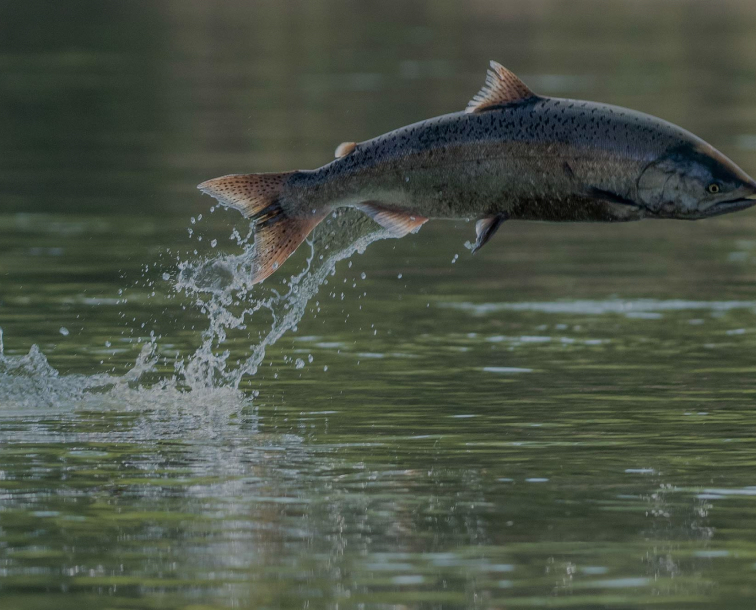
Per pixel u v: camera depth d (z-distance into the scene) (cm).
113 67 16238
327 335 5303
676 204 3459
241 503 3381
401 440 3931
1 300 5803
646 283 6250
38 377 4597
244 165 9456
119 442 3919
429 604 2792
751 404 4297
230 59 17638
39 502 3391
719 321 5481
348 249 4541
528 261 6825
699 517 3278
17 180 9012
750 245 7219
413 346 5109
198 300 5791
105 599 2814
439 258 6925
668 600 2809
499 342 5166
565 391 4469
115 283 6150
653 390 4472
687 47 18712
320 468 3666
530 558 3025
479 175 3588
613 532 3184
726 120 11319
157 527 3212
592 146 3497
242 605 2784
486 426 4069
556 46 18925
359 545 3102
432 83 14362
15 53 17862
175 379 4659
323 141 10462
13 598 2822
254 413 4241
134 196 8419
